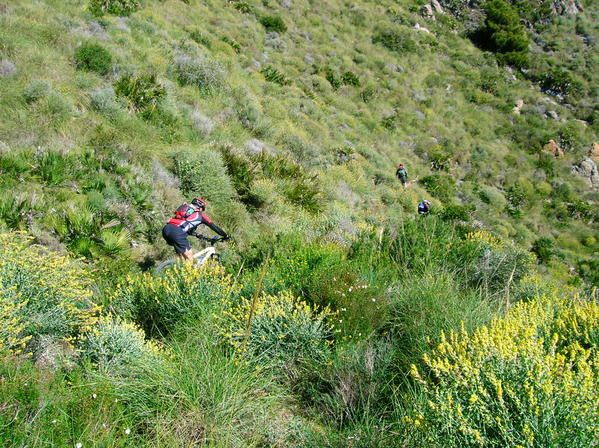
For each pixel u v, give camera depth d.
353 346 4.62
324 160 17.33
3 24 11.92
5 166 8.02
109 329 4.30
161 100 12.62
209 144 12.47
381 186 18.70
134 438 3.42
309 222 11.25
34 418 3.08
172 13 20.78
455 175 24.31
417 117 26.41
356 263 6.89
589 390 2.87
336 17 32.31
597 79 34.88
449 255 7.89
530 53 36.53
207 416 3.61
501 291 7.02
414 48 32.28
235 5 26.47
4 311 3.76
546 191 25.34
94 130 10.32
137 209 8.72
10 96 9.85
